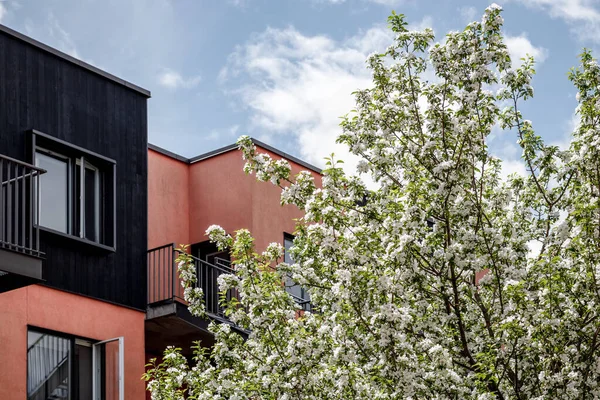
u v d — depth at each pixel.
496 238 12.73
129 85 18.02
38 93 16.23
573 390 12.37
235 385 12.70
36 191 15.06
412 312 12.24
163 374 14.26
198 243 20.81
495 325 12.85
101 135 17.28
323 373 12.21
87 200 16.88
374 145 13.33
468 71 13.22
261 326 12.55
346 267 12.31
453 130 13.20
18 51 16.02
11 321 14.90
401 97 13.71
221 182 20.88
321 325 12.93
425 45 13.29
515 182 14.57
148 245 19.83
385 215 12.87
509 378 12.98
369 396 12.24
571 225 12.99
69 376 15.73
